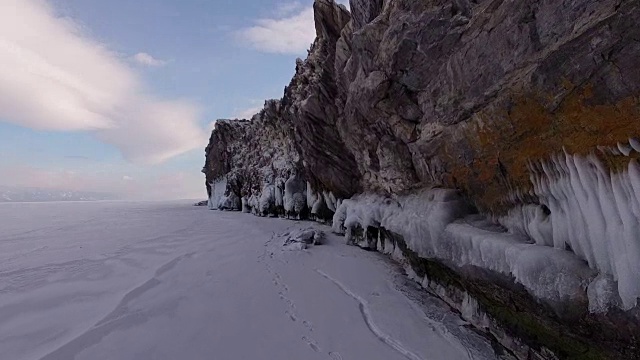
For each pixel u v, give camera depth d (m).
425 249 6.83
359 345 5.13
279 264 9.55
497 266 4.64
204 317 5.98
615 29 2.87
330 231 14.65
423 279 7.84
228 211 30.67
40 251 11.53
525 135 4.21
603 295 3.10
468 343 5.19
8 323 5.80
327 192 16.50
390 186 9.92
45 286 7.68
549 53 3.58
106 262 9.86
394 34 6.64
